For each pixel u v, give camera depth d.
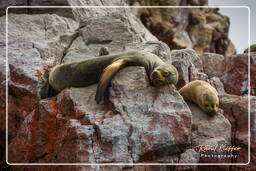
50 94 28.44
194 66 32.53
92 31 33.19
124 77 25.47
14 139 27.56
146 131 24.31
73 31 35.50
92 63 26.34
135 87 25.17
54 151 25.17
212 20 63.44
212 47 61.78
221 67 35.31
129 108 24.67
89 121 24.28
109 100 24.98
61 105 26.05
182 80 30.94
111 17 34.00
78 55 31.81
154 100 25.06
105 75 25.08
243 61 33.62
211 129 26.70
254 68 33.53
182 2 60.41
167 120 24.80
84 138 23.50
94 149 23.42
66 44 33.47
